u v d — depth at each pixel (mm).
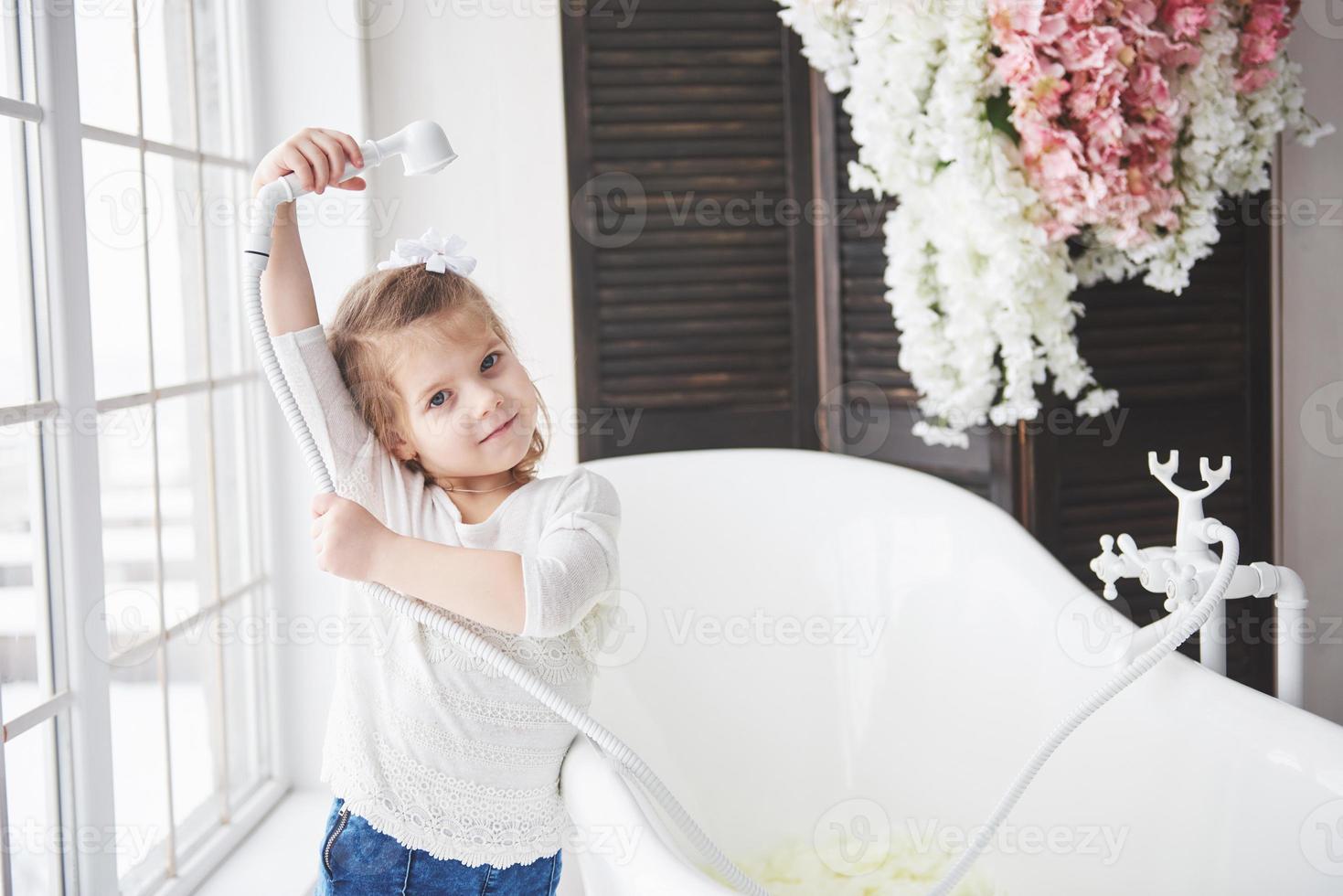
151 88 1666
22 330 1290
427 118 2150
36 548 1315
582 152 2160
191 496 1775
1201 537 1267
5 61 1264
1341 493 2178
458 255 1184
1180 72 1791
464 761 1107
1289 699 1273
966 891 1518
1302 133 1867
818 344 2262
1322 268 2148
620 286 2197
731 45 2180
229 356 1925
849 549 1808
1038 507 1982
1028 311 1787
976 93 1747
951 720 1639
